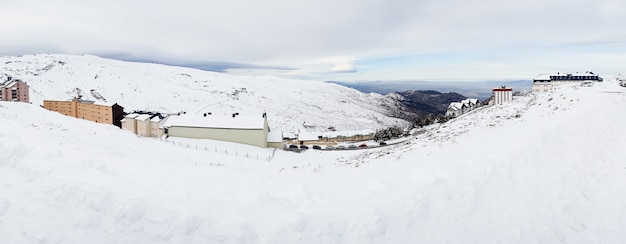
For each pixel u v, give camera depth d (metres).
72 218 9.57
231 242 9.98
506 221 12.16
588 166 15.84
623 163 16.06
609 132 19.81
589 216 12.38
